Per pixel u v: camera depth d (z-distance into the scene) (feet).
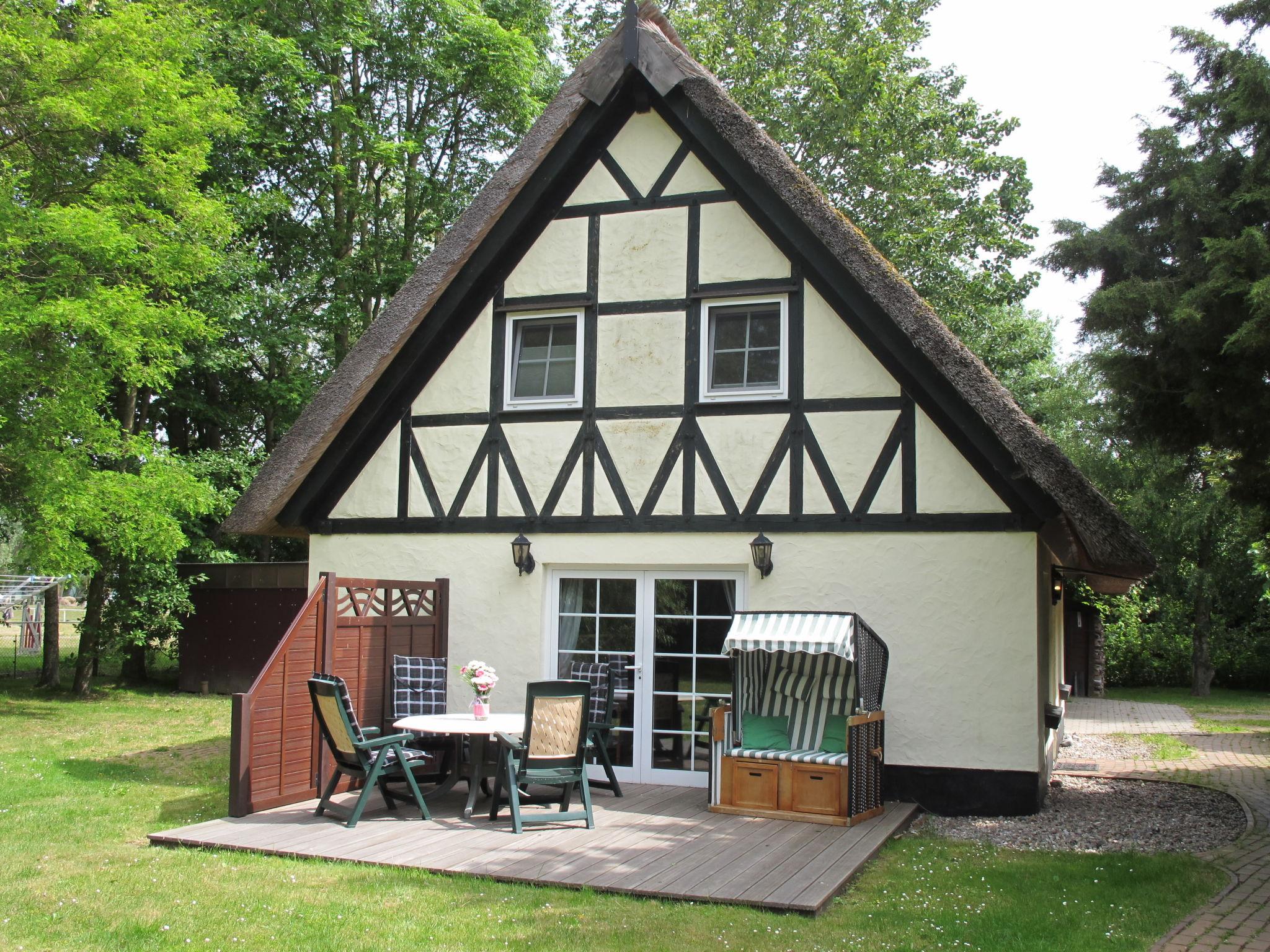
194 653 56.70
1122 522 24.79
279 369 64.69
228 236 47.91
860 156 62.08
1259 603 73.20
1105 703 63.62
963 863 20.89
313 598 26.16
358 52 61.52
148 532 43.86
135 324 41.78
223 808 25.30
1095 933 16.28
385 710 28.37
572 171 30.94
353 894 17.79
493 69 60.54
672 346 29.48
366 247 63.82
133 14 43.24
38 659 76.38
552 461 30.32
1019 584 25.85
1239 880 19.72
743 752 25.05
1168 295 24.00
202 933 15.70
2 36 39.50
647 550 29.01
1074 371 71.46
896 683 26.61
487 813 24.71
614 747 29.37
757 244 28.91
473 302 31.63
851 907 17.63
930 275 62.18
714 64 64.28
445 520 31.24
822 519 27.53
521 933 15.85
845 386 27.71
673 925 16.34
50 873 19.15
